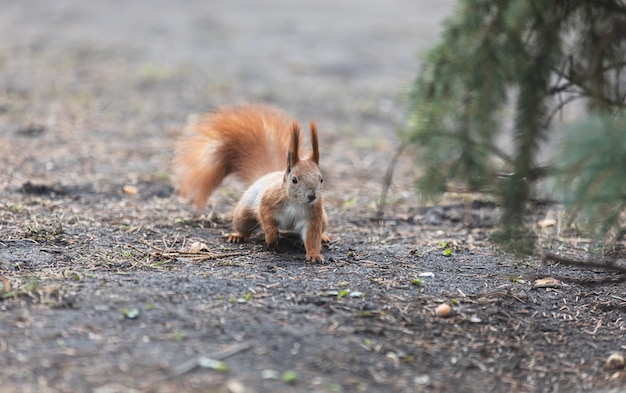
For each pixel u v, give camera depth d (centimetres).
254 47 2942
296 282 948
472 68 730
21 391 663
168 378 693
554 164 645
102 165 1571
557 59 781
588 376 797
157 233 1148
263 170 1175
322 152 1834
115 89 2253
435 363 789
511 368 801
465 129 729
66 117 1948
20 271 932
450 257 1117
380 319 862
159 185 1448
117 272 949
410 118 757
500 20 730
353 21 3572
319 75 2591
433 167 742
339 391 704
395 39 3209
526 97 755
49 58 2556
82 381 682
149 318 805
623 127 615
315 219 1043
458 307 922
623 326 910
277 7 3859
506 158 759
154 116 2017
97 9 3534
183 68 2522
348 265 1045
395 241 1196
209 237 1143
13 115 1917
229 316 826
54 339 748
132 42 2883
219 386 686
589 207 650
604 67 822
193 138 1230
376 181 1606
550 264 1093
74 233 1112
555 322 910
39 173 1482
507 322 898
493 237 800
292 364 739
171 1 3859
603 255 1064
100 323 786
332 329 820
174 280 922
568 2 787
